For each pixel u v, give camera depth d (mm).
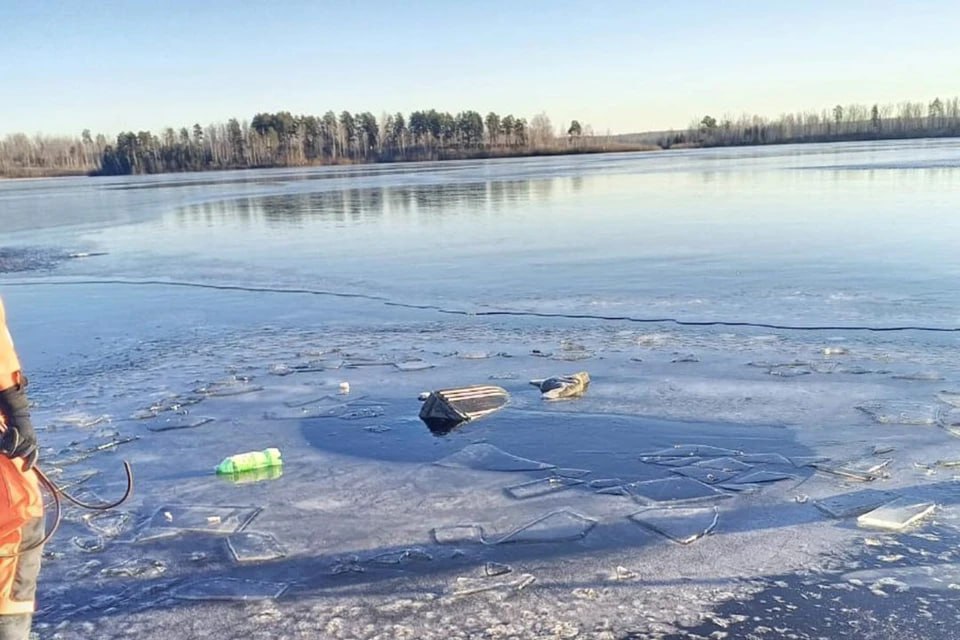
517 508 6012
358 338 11781
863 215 23203
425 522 5836
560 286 15008
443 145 142000
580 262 17500
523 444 7344
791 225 21812
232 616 4711
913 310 11930
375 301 14562
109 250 23734
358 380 9625
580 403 8398
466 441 7469
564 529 5621
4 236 28719
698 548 5277
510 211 29594
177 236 26812
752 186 36062
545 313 12891
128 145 128750
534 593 4812
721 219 24016
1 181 111000
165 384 9797
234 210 36031
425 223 26875
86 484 6770
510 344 11016
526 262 17844
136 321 13703
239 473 6902
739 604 4602
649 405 8242
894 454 6711
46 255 22922
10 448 3564
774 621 4422
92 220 34219
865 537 5324
